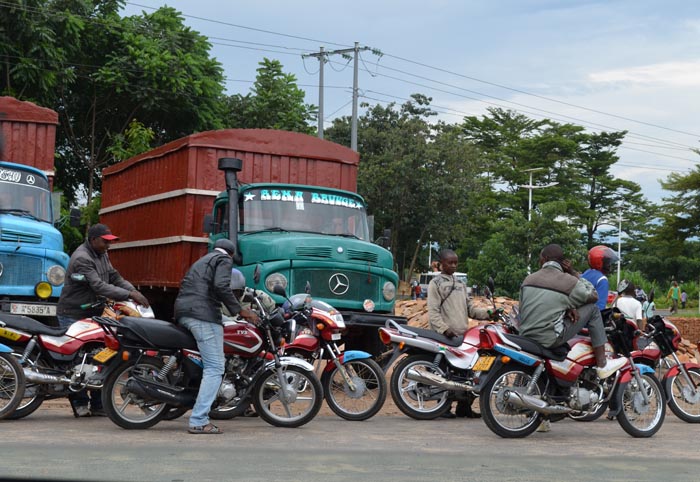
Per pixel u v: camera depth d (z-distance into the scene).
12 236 11.51
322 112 42.19
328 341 9.71
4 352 8.61
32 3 28.39
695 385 10.33
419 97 62.25
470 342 10.08
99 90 32.84
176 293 15.45
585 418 10.03
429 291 10.47
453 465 6.77
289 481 5.96
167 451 7.12
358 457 7.03
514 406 8.56
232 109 37.47
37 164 13.90
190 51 33.44
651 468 6.79
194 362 8.44
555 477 6.32
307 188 12.86
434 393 10.01
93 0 33.16
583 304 8.53
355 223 13.01
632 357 9.67
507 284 41.78
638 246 93.06
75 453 6.91
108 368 8.45
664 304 57.91
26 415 9.05
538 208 44.38
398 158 55.28
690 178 60.06
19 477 5.86
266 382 8.95
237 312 8.30
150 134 30.77
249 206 12.45
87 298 9.57
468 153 56.50
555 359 8.61
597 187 89.88
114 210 18.44
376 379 9.89
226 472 6.24
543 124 87.38
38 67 28.77
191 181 13.88
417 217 56.50
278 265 11.62
